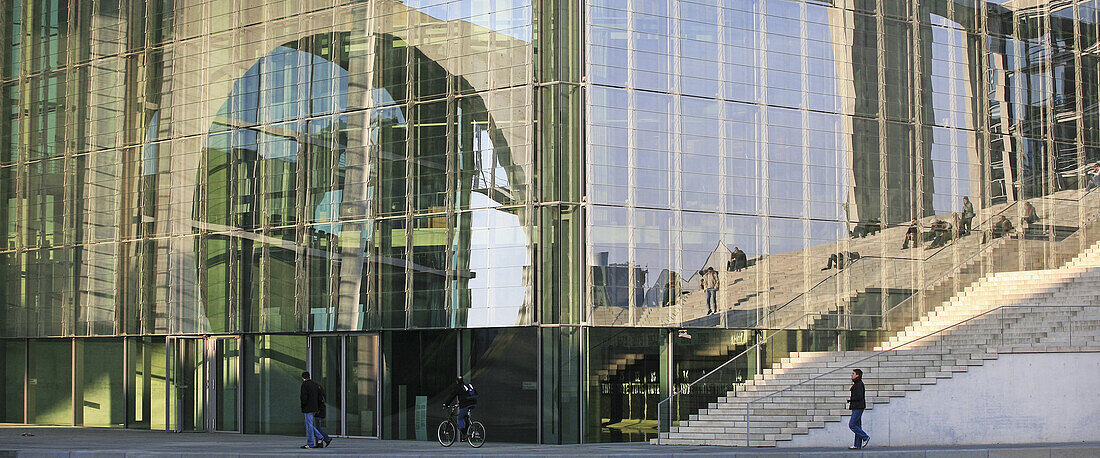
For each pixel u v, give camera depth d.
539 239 28.16
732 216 29.81
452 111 29.44
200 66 33.59
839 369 25.66
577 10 28.81
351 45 31.09
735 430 25.94
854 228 31.25
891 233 31.67
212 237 32.94
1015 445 24.20
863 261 31.23
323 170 31.23
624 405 28.17
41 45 37.22
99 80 35.66
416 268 29.56
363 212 30.47
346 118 30.97
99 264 35.09
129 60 35.03
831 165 31.17
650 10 29.48
